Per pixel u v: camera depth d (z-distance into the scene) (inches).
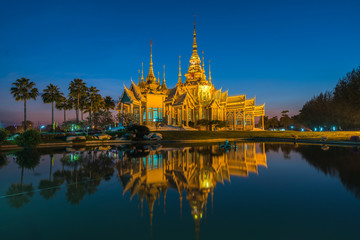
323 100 2982.3
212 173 476.7
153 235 203.6
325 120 2768.2
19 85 1918.1
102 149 1059.3
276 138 1871.3
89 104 2576.3
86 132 1875.0
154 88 2519.7
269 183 388.5
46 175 463.8
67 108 2506.2
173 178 431.2
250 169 520.4
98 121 1897.1
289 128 4254.4
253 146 1195.9
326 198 303.6
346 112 2108.8
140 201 301.1
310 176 437.4
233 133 2182.6
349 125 2290.8
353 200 293.9
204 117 2886.3
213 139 1875.0
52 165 588.4
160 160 673.6
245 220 235.3
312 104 3292.3
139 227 221.9
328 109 2637.8
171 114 2623.0
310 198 304.8
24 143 1106.7
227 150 979.9
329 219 235.1
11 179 429.1
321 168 515.8
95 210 269.0
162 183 394.6
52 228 221.5
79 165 586.9
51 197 319.9
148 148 1101.1
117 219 241.9
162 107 2514.8
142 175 458.9
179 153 862.5
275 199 302.8
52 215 255.0
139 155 801.6
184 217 245.1
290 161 635.5
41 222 235.9
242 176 446.0
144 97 2474.2
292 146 1166.3
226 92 3228.3
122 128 2145.7
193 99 2714.1
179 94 2645.2
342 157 686.5
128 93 2300.7
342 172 466.6
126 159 696.4
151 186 375.2
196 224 226.7
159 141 1647.4
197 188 361.1
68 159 703.1
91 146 1261.1
